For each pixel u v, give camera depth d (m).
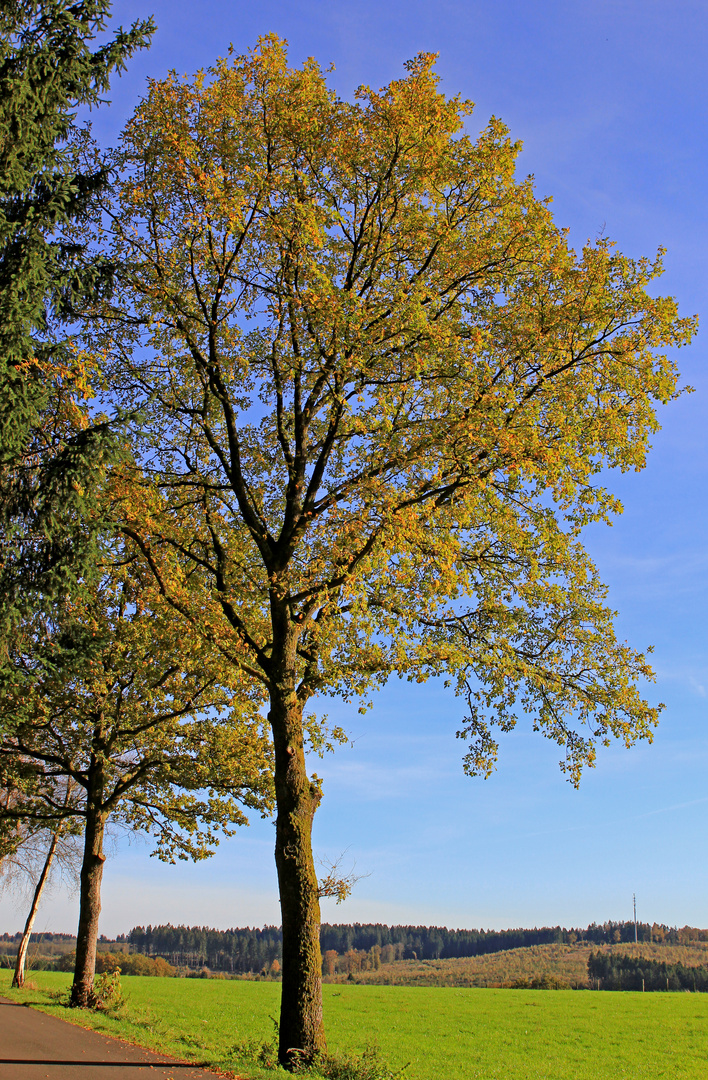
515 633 16.45
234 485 16.09
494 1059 26.05
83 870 24.70
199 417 16.39
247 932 138.25
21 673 14.58
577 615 16.12
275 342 15.91
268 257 15.45
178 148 14.01
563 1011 45.75
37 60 14.23
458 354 14.45
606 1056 28.89
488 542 16.70
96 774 25.33
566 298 14.73
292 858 13.52
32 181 14.49
